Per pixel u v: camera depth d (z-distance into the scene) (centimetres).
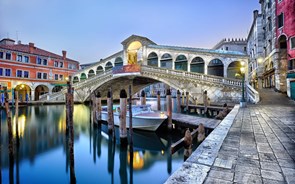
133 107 1430
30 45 3691
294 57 1858
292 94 1745
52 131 1471
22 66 3488
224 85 2170
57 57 4212
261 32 2731
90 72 4194
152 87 6075
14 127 1602
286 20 1950
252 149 439
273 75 2220
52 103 3322
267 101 1664
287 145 469
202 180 291
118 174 770
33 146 1091
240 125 727
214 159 378
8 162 854
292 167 339
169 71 2534
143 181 709
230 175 309
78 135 1406
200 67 2939
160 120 1252
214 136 558
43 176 728
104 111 1738
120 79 3206
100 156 971
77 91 3472
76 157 957
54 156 939
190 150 698
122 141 1027
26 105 3094
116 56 3806
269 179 295
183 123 1282
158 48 3262
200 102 2305
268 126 707
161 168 813
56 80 4122
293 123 768
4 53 3244
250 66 3472
